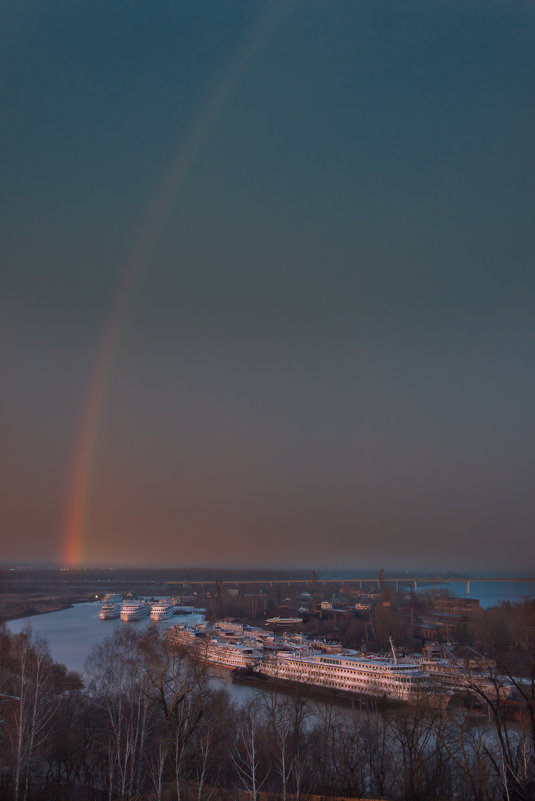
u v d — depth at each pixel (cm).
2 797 13338
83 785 15050
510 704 17550
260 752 15475
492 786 13012
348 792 14475
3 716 15662
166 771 14962
